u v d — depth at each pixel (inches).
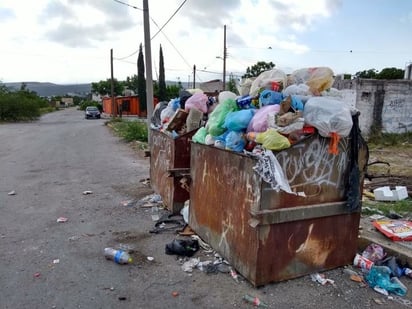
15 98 1338.6
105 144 590.9
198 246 160.9
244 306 117.2
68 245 167.9
